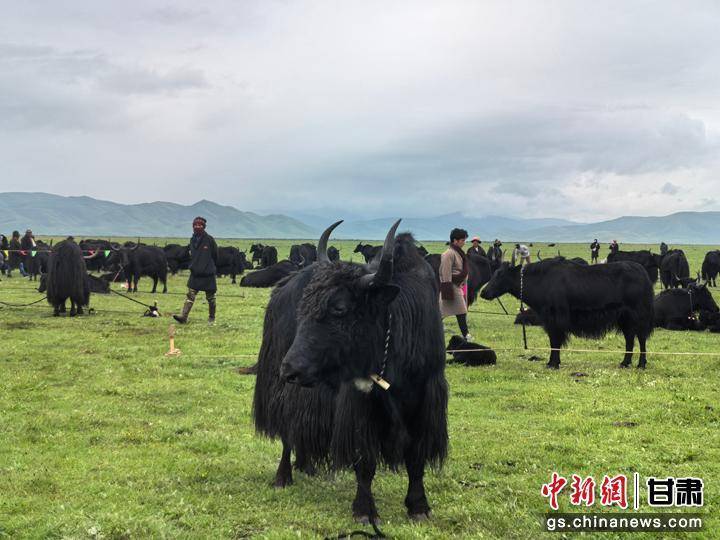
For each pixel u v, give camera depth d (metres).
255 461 7.89
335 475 7.35
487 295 15.61
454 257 15.36
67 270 21.31
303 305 5.61
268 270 36.38
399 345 5.75
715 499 6.59
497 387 12.05
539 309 14.68
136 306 25.30
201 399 10.91
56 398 10.83
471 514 6.22
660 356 15.61
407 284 6.05
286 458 7.10
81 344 16.11
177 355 14.58
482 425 9.48
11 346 15.67
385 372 5.70
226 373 12.91
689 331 21.28
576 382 12.49
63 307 22.25
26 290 31.06
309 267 6.89
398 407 5.96
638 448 8.33
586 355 15.73
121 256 30.97
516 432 9.09
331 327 5.48
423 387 6.07
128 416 9.79
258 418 7.28
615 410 10.22
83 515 5.98
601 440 8.68
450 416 10.02
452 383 12.46
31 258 37.97
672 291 21.86
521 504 6.54
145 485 7.00
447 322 22.33
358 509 6.04
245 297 30.12
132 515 6.12
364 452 5.86
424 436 6.09
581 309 14.28
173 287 35.25
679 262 35.72
